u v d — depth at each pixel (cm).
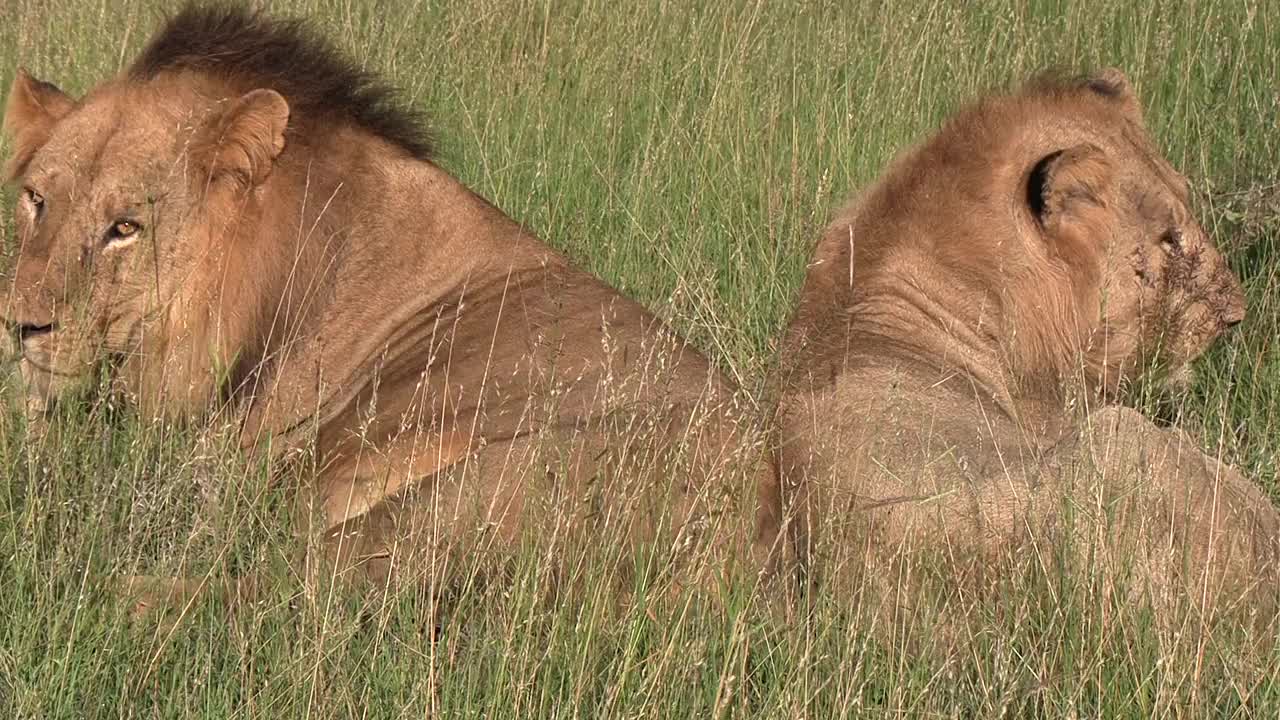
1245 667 406
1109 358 544
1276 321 631
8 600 436
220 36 550
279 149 531
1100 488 423
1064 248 534
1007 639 405
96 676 407
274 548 453
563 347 520
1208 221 705
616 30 905
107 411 514
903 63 849
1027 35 890
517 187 786
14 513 476
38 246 517
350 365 547
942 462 457
